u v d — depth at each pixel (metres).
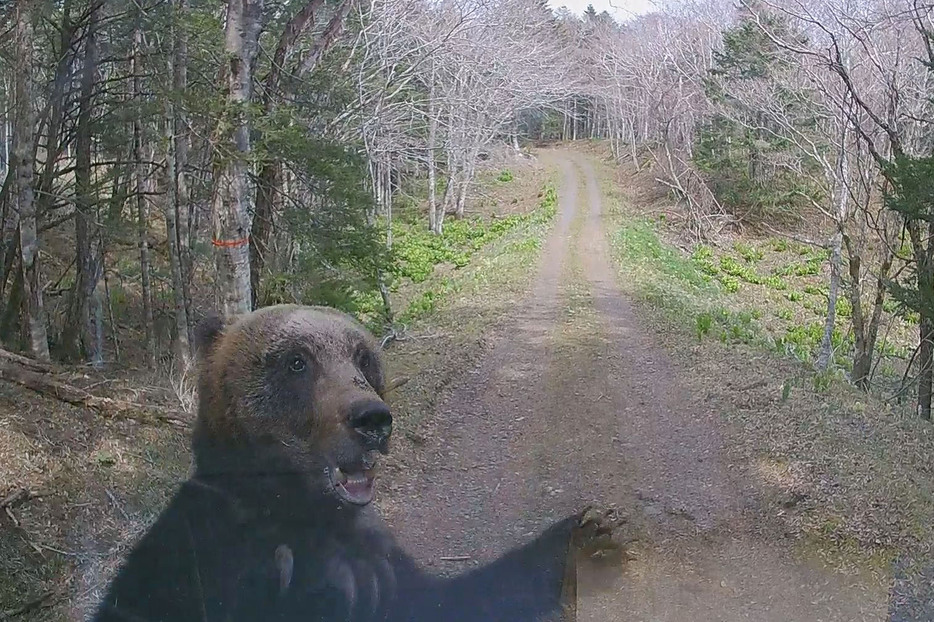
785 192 35.78
